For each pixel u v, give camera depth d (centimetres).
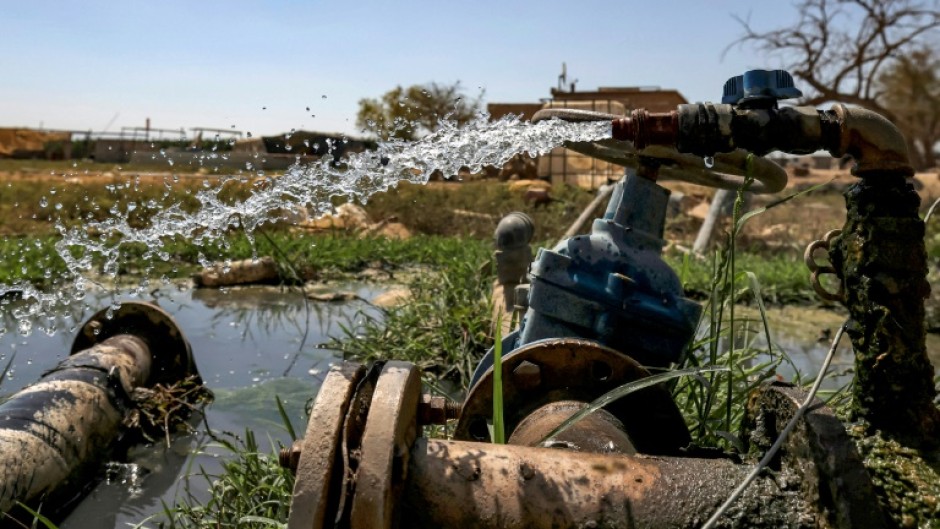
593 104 2088
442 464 179
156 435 386
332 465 160
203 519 290
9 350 550
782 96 193
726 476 180
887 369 177
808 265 196
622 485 178
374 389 180
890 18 3003
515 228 486
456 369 504
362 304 754
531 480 177
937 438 175
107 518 307
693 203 1820
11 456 280
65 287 807
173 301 754
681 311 259
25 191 1747
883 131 184
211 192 401
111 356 380
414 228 1537
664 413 235
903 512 160
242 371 509
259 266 852
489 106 2356
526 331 267
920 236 180
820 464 166
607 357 235
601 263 261
